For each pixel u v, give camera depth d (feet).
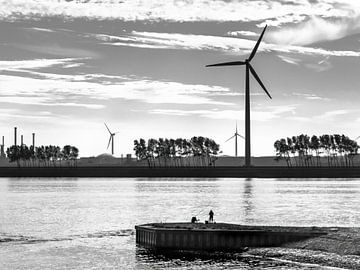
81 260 375.86
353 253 357.00
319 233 395.34
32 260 376.27
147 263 365.61
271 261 362.74
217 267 352.69
